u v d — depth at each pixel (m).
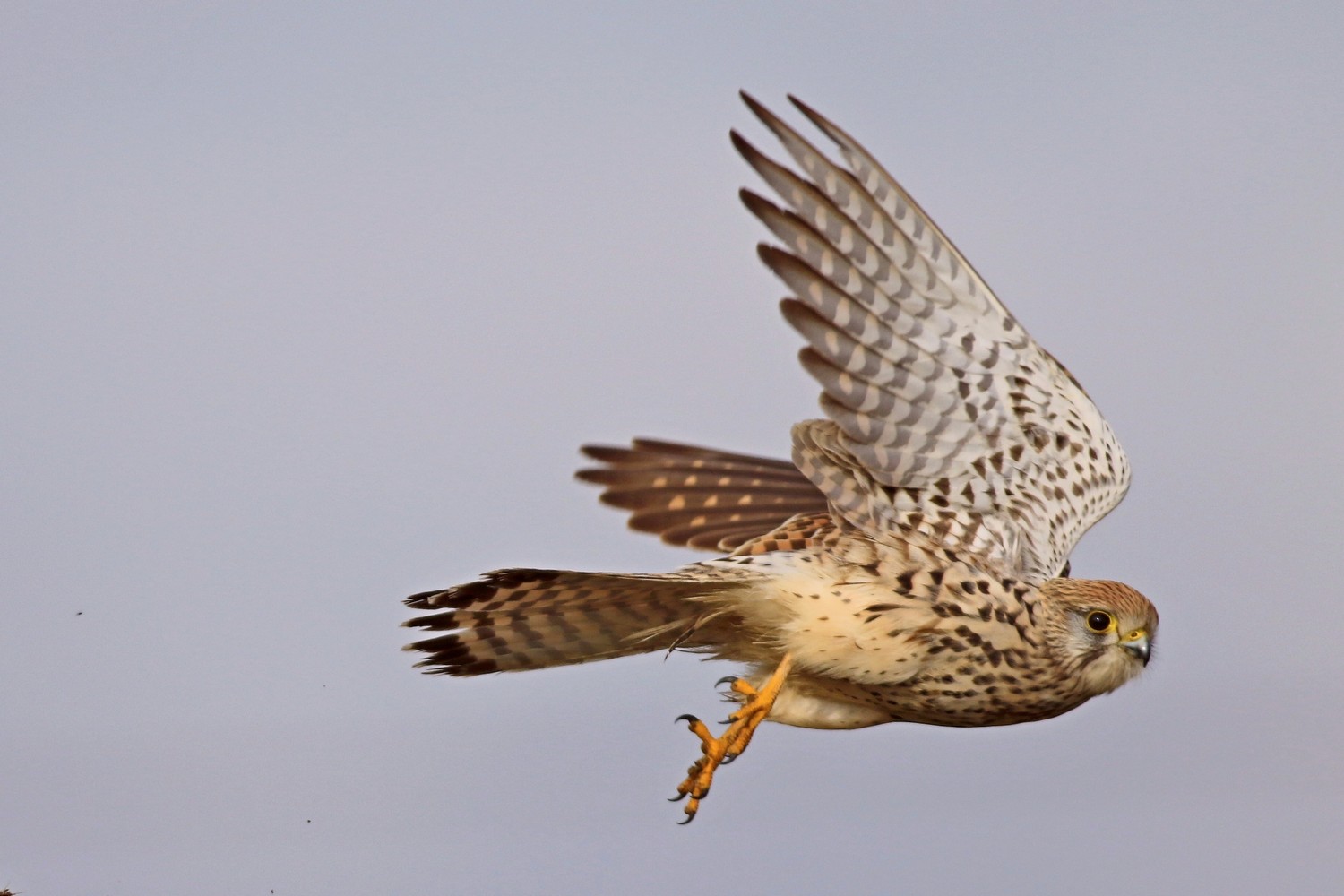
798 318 9.35
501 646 9.93
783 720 10.11
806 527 10.27
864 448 9.82
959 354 9.81
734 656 10.15
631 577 9.28
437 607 9.56
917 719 10.20
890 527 10.03
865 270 9.44
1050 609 9.94
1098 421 10.55
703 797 9.52
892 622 9.64
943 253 9.64
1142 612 10.01
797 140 9.22
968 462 10.07
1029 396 10.12
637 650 10.14
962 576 9.80
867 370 9.59
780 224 9.23
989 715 10.05
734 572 9.62
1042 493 10.26
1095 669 9.96
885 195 9.42
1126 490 10.57
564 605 9.62
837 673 9.70
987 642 9.77
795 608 9.64
